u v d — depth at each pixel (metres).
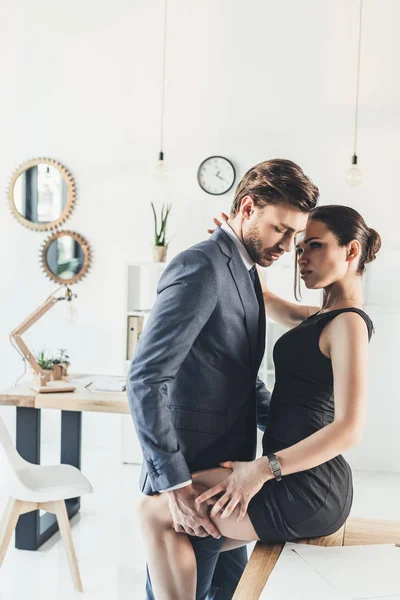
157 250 5.11
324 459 1.49
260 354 1.79
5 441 2.92
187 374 1.66
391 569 1.51
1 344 5.68
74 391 3.56
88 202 5.54
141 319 5.16
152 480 1.57
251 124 5.28
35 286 5.62
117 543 3.48
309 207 1.60
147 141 5.44
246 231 1.66
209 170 5.34
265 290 2.15
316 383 1.63
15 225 5.65
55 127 5.58
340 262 1.68
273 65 5.23
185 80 5.36
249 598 1.37
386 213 5.11
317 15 5.16
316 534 1.64
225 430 1.70
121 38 5.45
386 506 4.10
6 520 2.91
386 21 5.07
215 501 1.57
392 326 4.88
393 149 5.10
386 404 4.93
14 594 2.86
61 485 2.96
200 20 5.32
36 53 5.58
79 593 2.89
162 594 1.68
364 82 5.12
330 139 5.18
